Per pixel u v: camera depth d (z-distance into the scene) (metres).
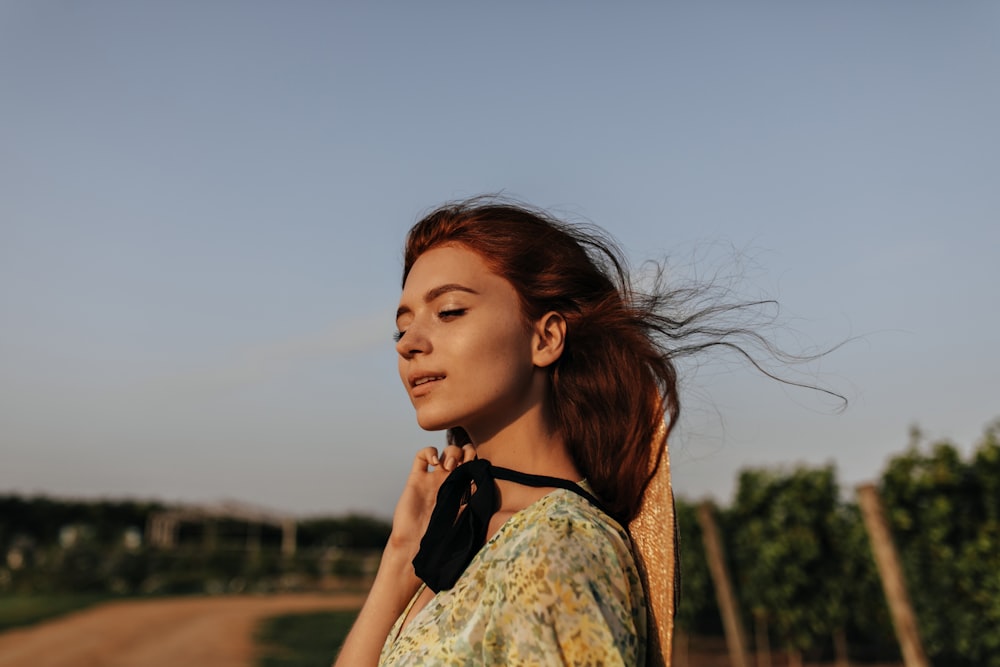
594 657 0.96
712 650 16.38
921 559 9.94
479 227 1.32
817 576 12.90
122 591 30.41
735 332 1.44
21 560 33.47
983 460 9.60
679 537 1.25
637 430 1.30
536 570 0.99
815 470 13.18
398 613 1.43
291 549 50.06
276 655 14.95
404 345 1.27
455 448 1.51
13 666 13.21
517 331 1.28
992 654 9.34
